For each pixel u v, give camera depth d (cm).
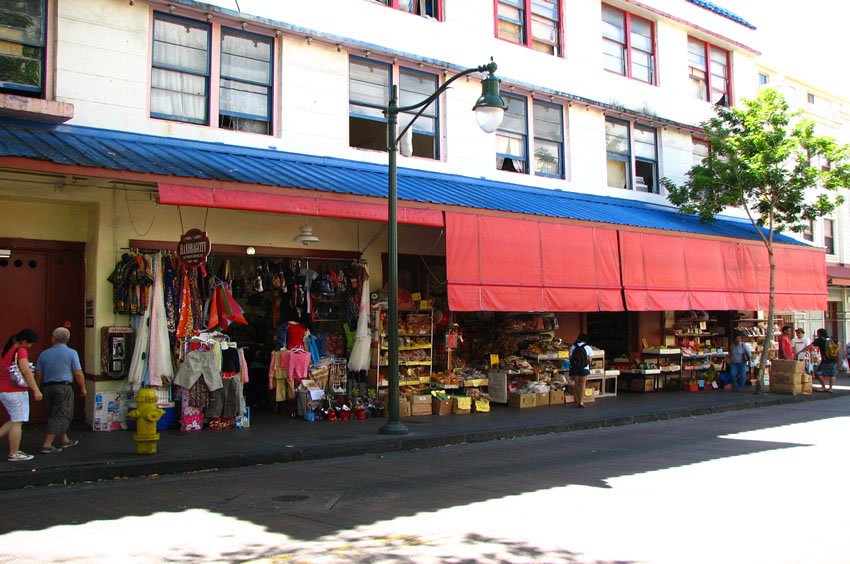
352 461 1042
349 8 1538
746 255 1967
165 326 1201
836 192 2939
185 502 771
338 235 1486
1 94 1105
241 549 596
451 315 1608
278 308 1434
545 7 1931
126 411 1181
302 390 1352
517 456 1081
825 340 2067
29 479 847
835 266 2923
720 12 2373
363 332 1427
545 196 1772
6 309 1189
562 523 674
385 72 1605
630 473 929
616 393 1886
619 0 2080
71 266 1250
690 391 2012
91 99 1220
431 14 1703
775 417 1562
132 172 997
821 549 585
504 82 1772
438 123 1681
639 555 571
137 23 1277
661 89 2189
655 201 2125
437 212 1330
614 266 1633
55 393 979
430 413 1486
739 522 673
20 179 1138
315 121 1469
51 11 1196
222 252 1330
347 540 620
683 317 2123
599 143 2000
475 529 654
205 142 1319
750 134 1930
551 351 1719
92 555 582
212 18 1353
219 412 1216
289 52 1446
